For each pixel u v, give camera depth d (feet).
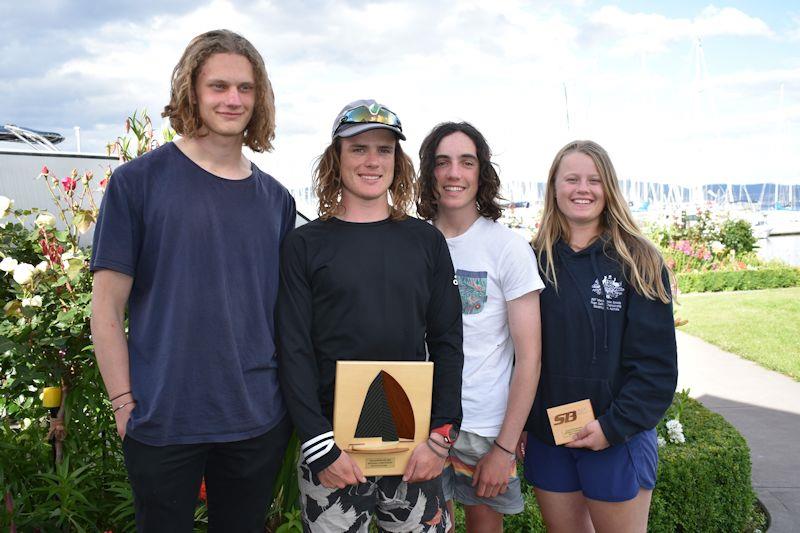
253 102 6.19
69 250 9.11
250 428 6.02
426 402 6.15
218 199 5.99
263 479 6.32
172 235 5.81
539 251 7.45
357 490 6.18
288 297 6.22
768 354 22.13
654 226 49.73
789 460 13.11
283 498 7.95
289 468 7.77
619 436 6.61
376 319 6.16
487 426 7.16
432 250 6.58
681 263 44.91
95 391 8.30
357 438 6.05
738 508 10.43
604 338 6.88
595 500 6.91
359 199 6.50
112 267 5.74
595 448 6.72
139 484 5.83
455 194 7.30
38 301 8.07
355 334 6.15
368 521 6.27
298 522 7.28
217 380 5.87
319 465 5.89
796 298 35.12
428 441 6.19
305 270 6.25
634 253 6.96
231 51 5.98
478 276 7.22
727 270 43.04
